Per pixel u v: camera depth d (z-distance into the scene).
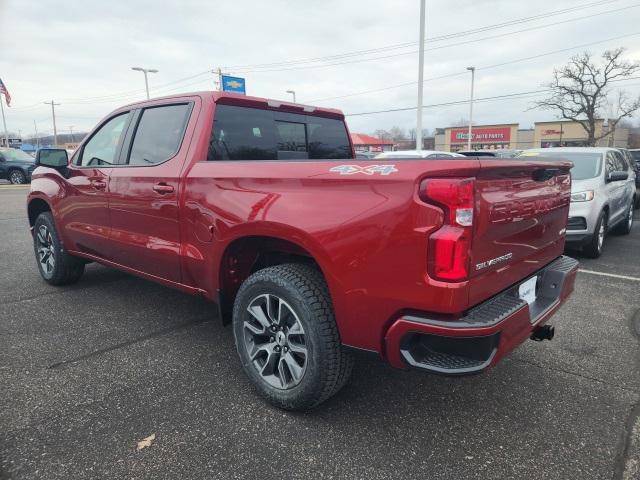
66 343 3.74
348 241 2.37
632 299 5.00
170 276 3.61
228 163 3.05
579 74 44.25
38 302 4.70
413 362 2.25
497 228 2.34
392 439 2.58
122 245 3.93
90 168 4.23
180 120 3.55
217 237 3.03
